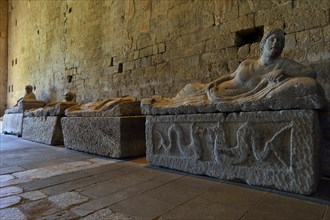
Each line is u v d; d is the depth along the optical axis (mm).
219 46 3639
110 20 5652
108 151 3301
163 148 2643
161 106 2633
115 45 5488
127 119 3246
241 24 3410
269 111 1919
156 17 4594
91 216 1431
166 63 4375
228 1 3564
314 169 1716
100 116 3479
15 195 1805
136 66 4957
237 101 2086
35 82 8773
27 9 9555
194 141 2340
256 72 2229
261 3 3229
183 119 2439
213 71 3693
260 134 1960
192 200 1675
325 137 2488
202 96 2461
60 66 7355
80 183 2107
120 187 1986
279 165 1871
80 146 3789
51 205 1608
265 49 2201
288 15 2982
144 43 4812
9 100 11070
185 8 4113
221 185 2006
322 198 1677
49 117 4781
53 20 7797
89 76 6234
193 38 3971
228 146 2137
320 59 2701
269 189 1882
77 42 6688
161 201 1665
